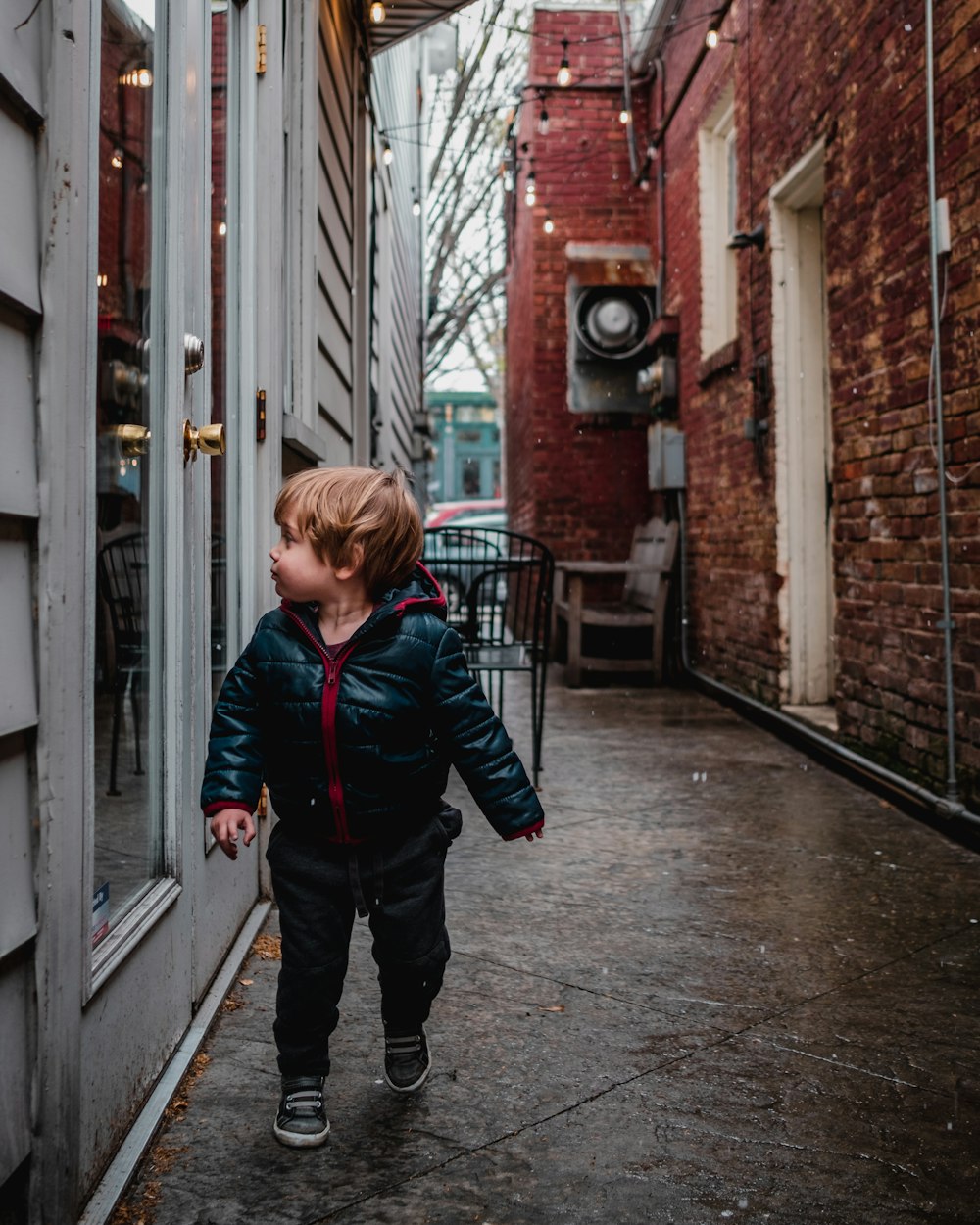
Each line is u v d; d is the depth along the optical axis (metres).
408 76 12.72
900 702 4.54
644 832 4.16
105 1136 1.73
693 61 8.11
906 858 3.79
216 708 1.89
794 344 6.30
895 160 4.48
